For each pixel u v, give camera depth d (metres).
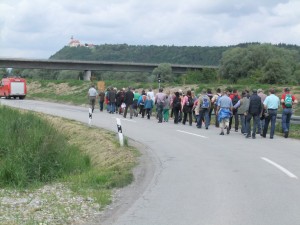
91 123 27.11
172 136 21.09
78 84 66.00
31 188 11.50
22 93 56.91
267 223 7.55
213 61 140.00
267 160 14.22
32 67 91.12
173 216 8.07
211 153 15.86
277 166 13.12
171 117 32.94
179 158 14.84
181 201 9.18
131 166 13.47
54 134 16.89
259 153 15.77
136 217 8.05
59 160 14.13
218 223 7.57
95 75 120.88
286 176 11.68
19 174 12.41
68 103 52.09
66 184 11.72
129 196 9.77
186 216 8.05
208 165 13.43
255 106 20.20
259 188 10.30
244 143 18.59
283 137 21.11
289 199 9.25
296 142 19.03
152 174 12.20
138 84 62.66
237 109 23.08
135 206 8.86
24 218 8.12
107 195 9.71
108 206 8.97
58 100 55.97
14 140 15.75
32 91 70.25
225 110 21.72
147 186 10.72
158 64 100.56
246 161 14.09
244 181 11.08
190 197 9.51
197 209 8.52
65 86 67.12
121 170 12.81
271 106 20.34
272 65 77.00
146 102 31.11
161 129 24.30
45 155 14.12
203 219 7.83
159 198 9.48
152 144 18.41
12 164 12.99
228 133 22.05
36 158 13.63
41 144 14.87
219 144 18.28
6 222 7.79
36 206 9.08
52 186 11.60
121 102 35.22
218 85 57.81
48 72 120.88
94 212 8.52
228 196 9.54
